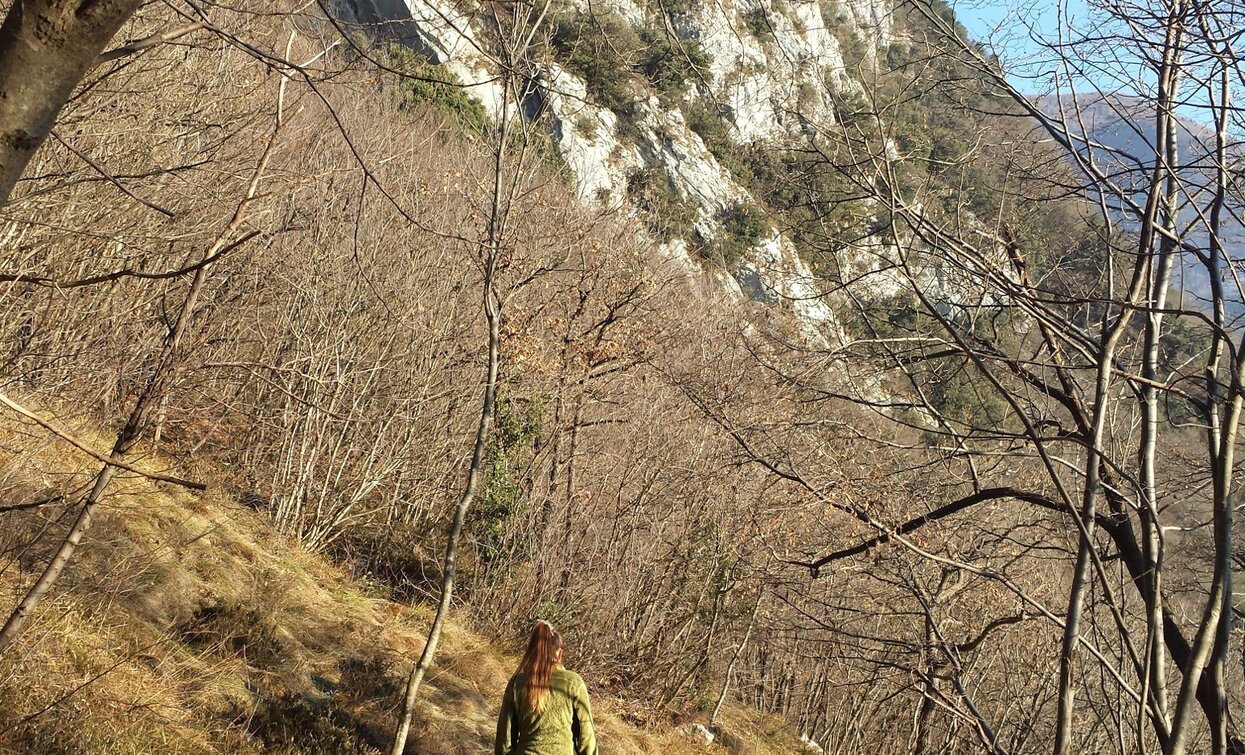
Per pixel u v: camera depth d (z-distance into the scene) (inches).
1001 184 273.4
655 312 603.8
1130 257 271.9
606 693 594.2
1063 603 474.3
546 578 589.9
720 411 327.6
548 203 534.3
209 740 291.4
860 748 744.3
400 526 626.8
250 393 503.5
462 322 647.8
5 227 356.2
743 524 587.8
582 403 635.5
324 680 388.5
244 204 215.0
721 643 660.1
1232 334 230.2
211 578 390.0
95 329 370.9
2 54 79.4
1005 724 521.7
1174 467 289.3
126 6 81.6
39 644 262.1
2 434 297.9
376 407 612.1
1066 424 322.7
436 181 651.5
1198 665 196.9
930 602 329.4
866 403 274.4
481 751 393.4
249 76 486.3
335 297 560.1
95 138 379.2
